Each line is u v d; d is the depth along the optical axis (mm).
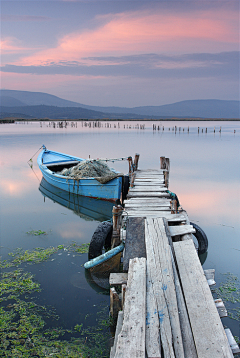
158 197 10281
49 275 6902
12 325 5168
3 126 96562
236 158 27188
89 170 14859
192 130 82000
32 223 10734
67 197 14797
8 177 19094
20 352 4562
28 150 32125
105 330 5113
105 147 36344
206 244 8109
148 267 4965
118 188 12984
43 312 5555
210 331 3734
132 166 14750
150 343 3480
